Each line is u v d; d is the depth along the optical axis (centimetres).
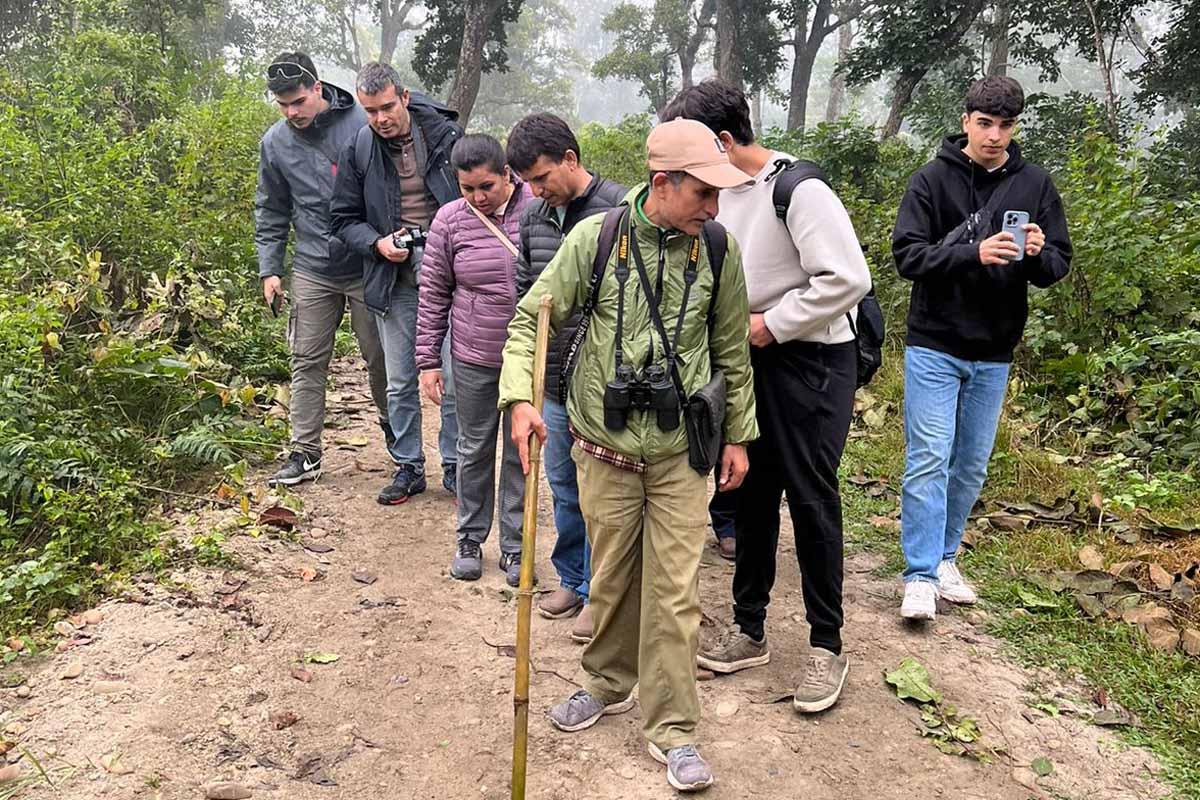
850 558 450
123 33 1142
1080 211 666
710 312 274
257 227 504
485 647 362
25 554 392
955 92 2145
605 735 307
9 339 481
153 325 596
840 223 297
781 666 354
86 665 326
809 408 311
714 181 245
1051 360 621
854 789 288
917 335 377
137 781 275
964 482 394
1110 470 513
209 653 340
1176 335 577
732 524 441
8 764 277
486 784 285
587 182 342
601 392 271
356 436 591
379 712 318
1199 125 1722
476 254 393
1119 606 387
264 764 288
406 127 453
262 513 447
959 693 337
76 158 716
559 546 378
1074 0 1877
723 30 3039
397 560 429
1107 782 293
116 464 454
